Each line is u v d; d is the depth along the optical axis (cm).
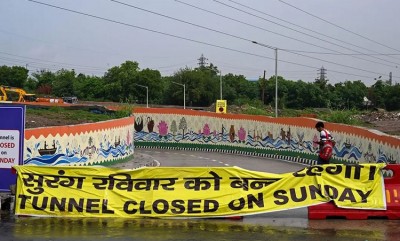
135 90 12062
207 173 1109
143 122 4328
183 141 4156
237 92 12338
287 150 3077
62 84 12650
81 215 1095
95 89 12606
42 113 4244
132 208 1095
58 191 1112
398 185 1101
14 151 1225
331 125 2481
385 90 11481
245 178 1104
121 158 2678
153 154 3559
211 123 3956
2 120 1225
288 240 891
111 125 2442
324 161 1513
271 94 11381
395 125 4562
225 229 982
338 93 11600
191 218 1083
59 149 1777
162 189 1107
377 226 1003
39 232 952
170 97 11756
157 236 922
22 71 12256
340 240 891
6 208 1178
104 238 906
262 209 1082
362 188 1094
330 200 1081
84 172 1123
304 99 11138
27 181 1119
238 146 3666
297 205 1083
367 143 2022
